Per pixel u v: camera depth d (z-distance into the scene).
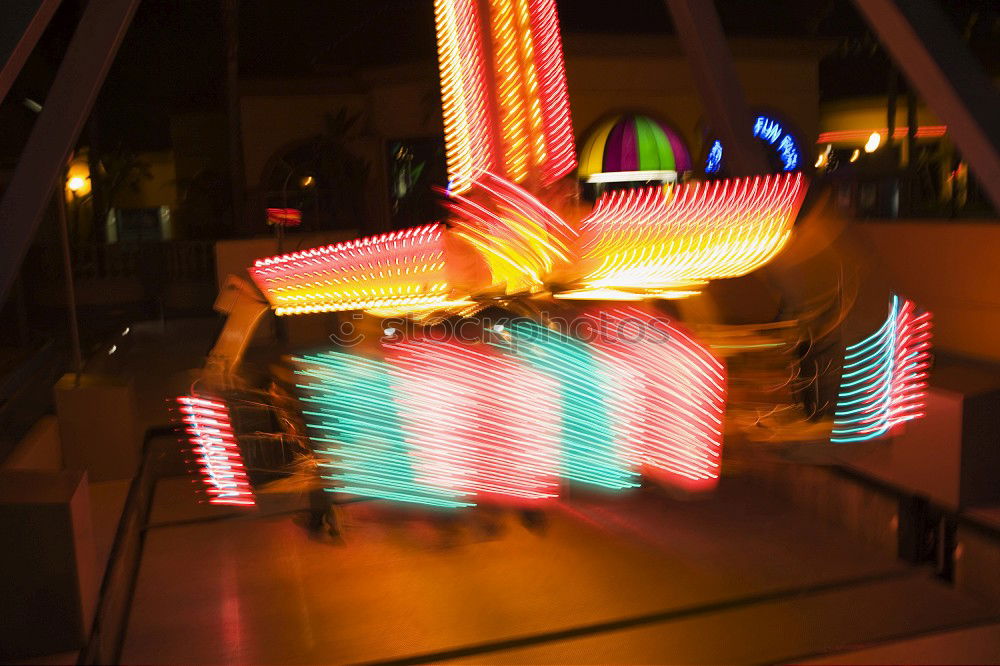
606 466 6.66
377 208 24.20
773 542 6.28
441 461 6.41
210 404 6.85
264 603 5.56
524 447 6.45
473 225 6.78
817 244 6.79
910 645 4.75
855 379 6.46
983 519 5.38
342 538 6.45
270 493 6.76
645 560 6.00
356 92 24.19
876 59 29.83
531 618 5.25
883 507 6.04
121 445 7.86
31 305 20.66
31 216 5.62
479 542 6.34
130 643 5.16
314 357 6.68
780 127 24.59
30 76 20.91
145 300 20.80
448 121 7.18
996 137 5.54
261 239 15.09
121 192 30.23
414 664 4.79
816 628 5.06
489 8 6.85
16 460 6.40
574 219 6.99
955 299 8.62
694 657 4.78
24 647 4.70
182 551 6.37
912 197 16.98
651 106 23.59
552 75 7.02
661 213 6.96
